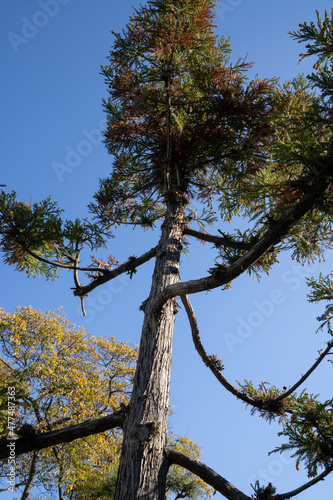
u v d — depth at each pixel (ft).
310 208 11.50
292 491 11.33
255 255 11.36
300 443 11.59
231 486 12.23
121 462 13.16
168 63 18.92
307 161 10.91
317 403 12.16
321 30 10.84
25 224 18.22
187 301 17.56
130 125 21.89
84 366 54.44
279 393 15.23
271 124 18.30
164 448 13.44
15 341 50.37
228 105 19.15
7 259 19.48
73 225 18.65
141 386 14.58
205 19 17.83
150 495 12.20
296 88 19.57
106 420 14.25
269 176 12.78
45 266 20.45
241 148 20.10
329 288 16.76
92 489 44.93
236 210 22.98
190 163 22.02
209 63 20.74
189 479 25.41
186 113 21.45
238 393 15.56
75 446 47.03
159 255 18.52
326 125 11.29
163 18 18.02
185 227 20.30
